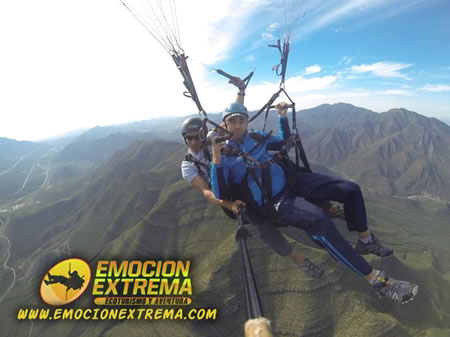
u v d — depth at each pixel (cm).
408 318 9019
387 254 453
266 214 472
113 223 16662
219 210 12625
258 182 465
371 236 460
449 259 15812
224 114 501
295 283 8306
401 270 10694
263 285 8406
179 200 13412
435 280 11462
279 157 481
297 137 495
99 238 16788
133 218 16738
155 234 12369
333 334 7544
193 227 12394
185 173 569
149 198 17475
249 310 274
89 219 19138
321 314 7850
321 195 465
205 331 7712
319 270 488
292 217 439
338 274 8462
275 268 8612
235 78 630
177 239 12156
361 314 7700
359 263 404
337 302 8031
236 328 7838
